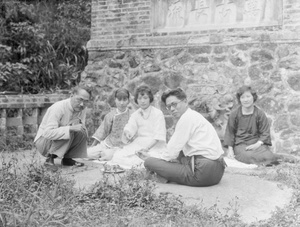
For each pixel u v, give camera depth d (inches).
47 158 257.3
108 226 156.9
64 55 505.0
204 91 316.8
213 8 317.4
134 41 344.5
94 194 189.6
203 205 186.9
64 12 549.3
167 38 330.3
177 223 162.7
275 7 295.0
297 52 285.0
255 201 195.2
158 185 216.7
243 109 277.9
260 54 296.7
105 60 359.6
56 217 158.6
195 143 211.2
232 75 306.8
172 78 329.4
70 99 253.3
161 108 332.8
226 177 234.5
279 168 250.4
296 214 176.6
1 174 203.8
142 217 167.9
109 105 356.5
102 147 285.6
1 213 153.4
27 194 179.8
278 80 291.0
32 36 488.7
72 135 252.1
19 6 504.1
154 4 338.0
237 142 280.4
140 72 343.0
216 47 312.8
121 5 351.3
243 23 306.5
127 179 216.5
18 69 452.8
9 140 327.9
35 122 353.4
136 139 264.1
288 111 287.3
